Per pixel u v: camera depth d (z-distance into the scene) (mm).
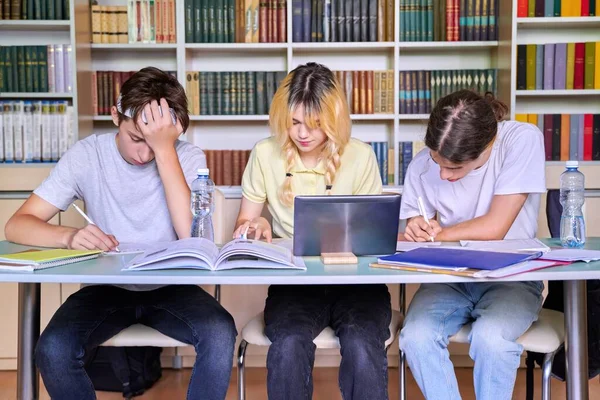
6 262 1568
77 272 1521
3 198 3186
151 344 1876
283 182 2252
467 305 1910
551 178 3262
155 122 1962
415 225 2045
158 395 2803
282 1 3465
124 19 3494
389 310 1879
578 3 3387
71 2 3293
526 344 1794
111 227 2137
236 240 1752
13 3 3355
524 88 3443
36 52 3367
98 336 1846
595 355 1936
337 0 3465
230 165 3568
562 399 2725
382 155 3529
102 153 2139
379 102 3502
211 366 1762
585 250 1775
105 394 2834
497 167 2139
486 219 2031
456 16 3463
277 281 1482
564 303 1762
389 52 3672
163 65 3709
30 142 3355
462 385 2908
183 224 2000
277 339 1698
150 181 2131
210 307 1872
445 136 1889
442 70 3496
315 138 2166
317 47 3465
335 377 3072
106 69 3689
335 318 1814
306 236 1734
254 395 2807
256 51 3668
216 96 3508
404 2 3465
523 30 3643
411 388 2887
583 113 3596
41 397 2826
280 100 2160
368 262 1689
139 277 1471
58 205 2117
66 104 3350
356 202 1696
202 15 3457
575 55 3422
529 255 1623
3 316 3166
